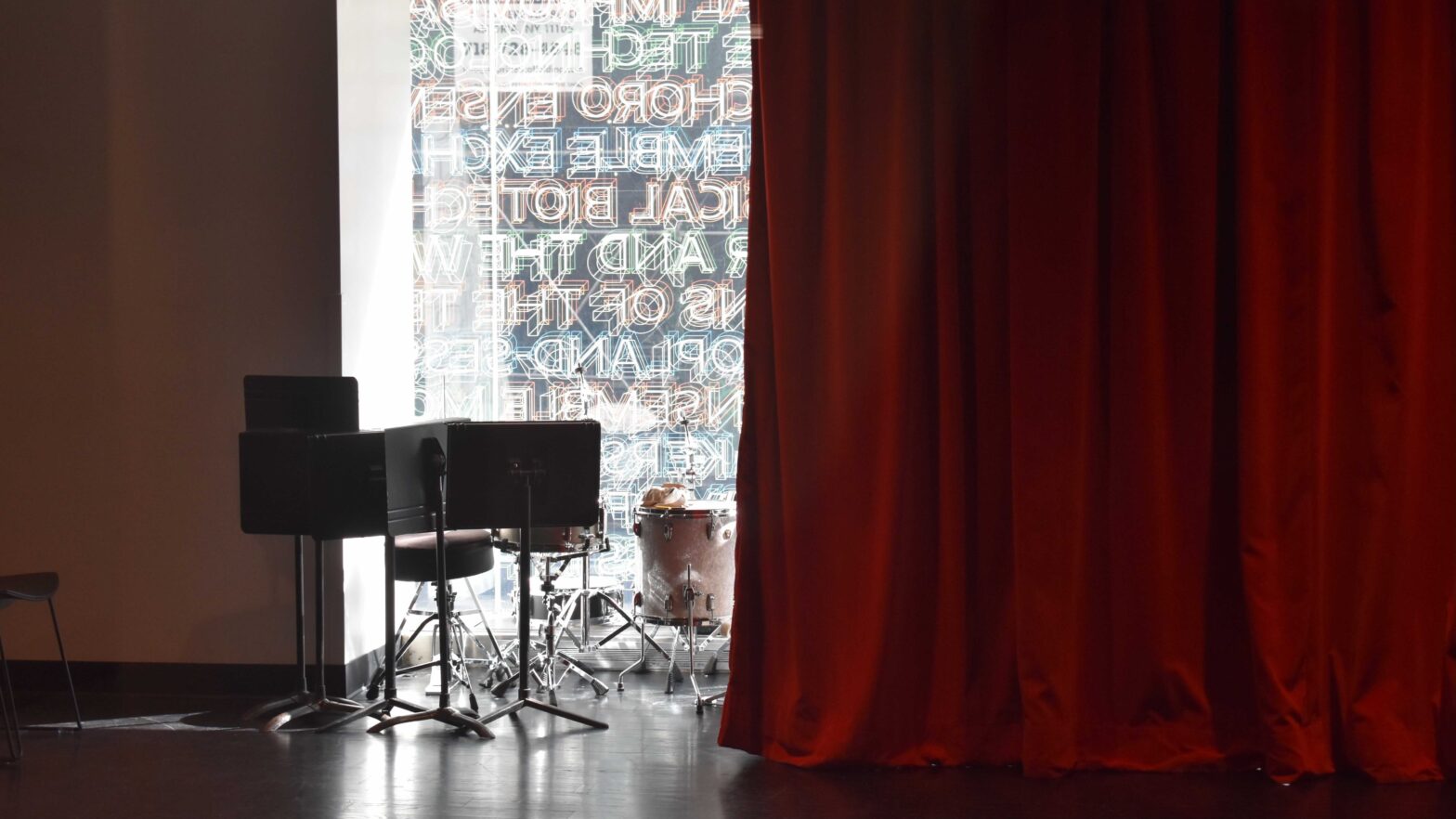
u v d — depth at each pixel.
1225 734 4.04
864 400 4.04
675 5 5.33
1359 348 3.98
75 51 4.93
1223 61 4.02
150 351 4.94
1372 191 3.90
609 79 5.36
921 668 4.11
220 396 4.93
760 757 4.18
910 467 4.08
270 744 4.32
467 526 4.39
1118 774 3.97
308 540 4.89
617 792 3.82
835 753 4.01
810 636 4.09
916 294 4.07
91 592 4.98
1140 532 3.99
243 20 4.88
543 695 4.89
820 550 4.09
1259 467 3.89
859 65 4.05
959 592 4.04
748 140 5.34
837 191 4.03
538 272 5.41
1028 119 3.96
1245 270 3.90
